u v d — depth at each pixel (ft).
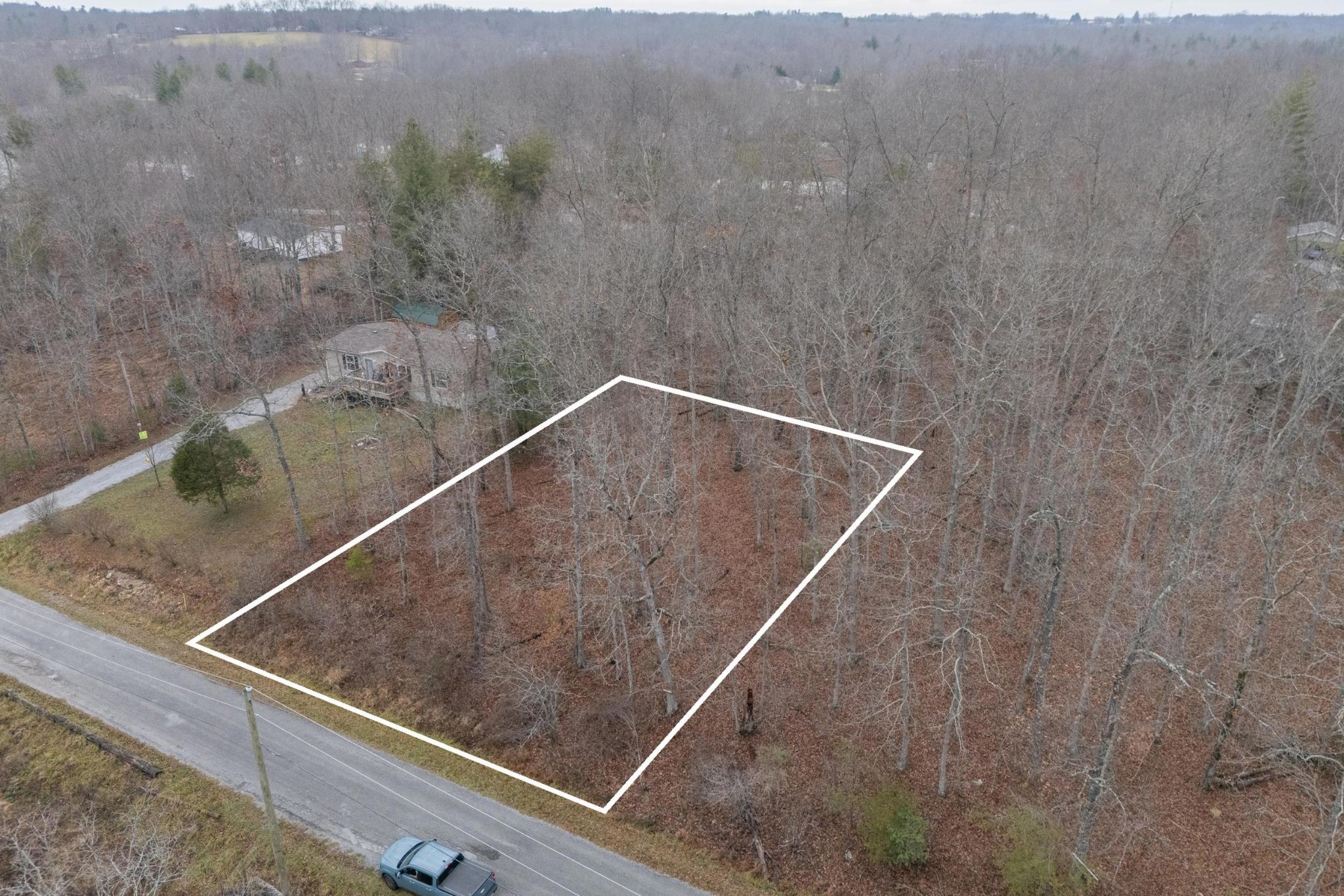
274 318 161.27
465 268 106.93
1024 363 90.94
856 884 65.57
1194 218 120.47
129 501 114.83
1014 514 98.63
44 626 94.89
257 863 68.49
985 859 65.77
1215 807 68.64
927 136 161.27
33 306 151.23
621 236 119.75
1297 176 156.97
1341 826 64.95
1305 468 85.87
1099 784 60.29
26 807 75.31
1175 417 81.87
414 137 143.43
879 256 118.01
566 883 65.92
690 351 117.08
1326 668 78.59
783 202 140.77
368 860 68.33
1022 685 78.23
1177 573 57.31
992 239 113.60
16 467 123.54
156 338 162.71
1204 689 68.74
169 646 91.86
